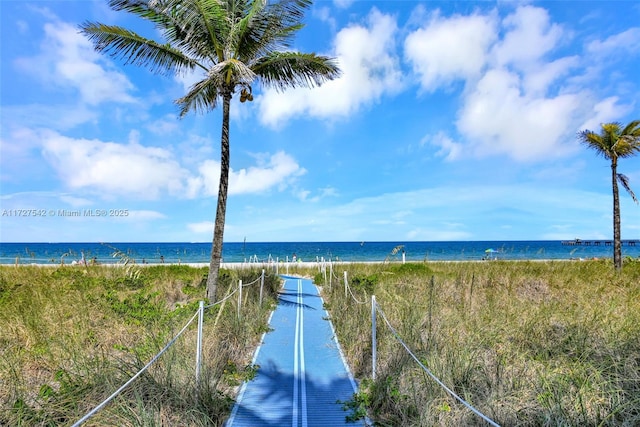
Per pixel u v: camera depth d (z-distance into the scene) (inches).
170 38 426.3
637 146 699.4
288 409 212.1
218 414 198.8
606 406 168.7
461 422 166.1
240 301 396.2
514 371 213.6
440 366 211.5
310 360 295.4
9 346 246.8
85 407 163.2
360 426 193.6
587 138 745.0
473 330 279.7
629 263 781.3
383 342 282.7
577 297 425.1
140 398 166.2
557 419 155.7
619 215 725.3
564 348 253.4
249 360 290.5
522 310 342.3
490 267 700.7
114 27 397.1
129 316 322.0
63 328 286.4
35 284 459.8
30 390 190.5
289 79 474.9
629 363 208.4
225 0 408.8
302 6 424.2
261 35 440.5
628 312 314.0
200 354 218.2
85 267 704.4
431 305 318.7
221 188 438.0
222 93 443.5
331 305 500.4
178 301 458.6
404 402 197.3
